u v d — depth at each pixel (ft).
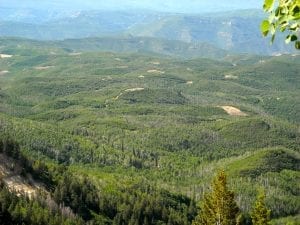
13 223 483.10
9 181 592.19
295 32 44.96
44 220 507.30
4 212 478.59
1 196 510.99
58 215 544.62
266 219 275.80
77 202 619.67
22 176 613.93
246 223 434.71
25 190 592.19
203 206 274.77
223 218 260.42
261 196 278.87
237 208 263.49
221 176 264.11
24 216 497.46
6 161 617.62
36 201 555.69
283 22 44.39
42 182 634.43
